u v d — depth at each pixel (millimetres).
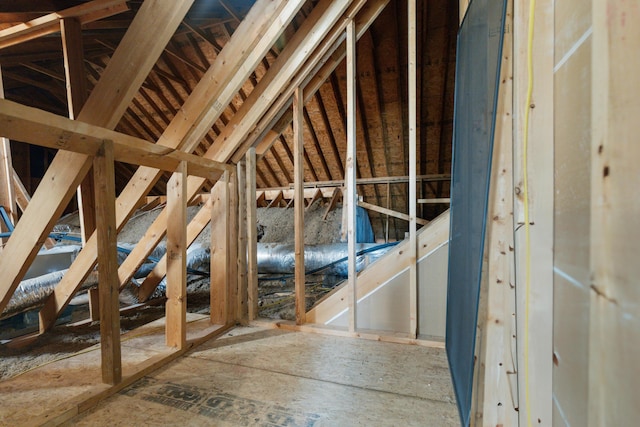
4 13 2279
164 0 1533
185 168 2020
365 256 3666
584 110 638
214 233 2514
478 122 1262
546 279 826
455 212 1805
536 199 844
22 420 1365
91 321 2779
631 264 465
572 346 687
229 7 3768
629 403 458
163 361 1872
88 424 1345
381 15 3836
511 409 990
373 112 5039
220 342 2209
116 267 1606
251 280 2617
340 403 1479
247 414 1406
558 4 789
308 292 3846
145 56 1593
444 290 2162
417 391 1575
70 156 1628
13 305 2383
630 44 476
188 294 3916
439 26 3879
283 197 5785
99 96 1653
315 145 5699
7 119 1165
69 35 2295
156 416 1396
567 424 706
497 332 1059
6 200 2816
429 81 4477
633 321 456
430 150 5430
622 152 489
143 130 6211
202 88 1998
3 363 2074
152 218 5797
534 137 846
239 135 2357
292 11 1829
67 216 6445
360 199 5125
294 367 1832
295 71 2189
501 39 960
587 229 617
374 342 2162
